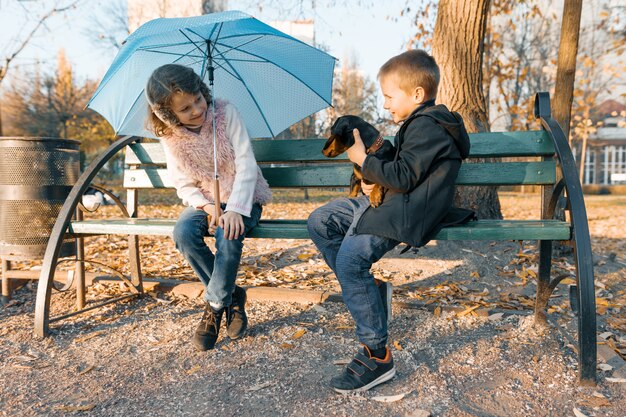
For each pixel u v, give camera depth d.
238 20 2.20
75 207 2.58
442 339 2.39
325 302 2.87
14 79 25.80
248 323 2.60
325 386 1.95
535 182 2.54
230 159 2.33
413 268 3.58
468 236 2.03
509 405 1.80
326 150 2.05
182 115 2.19
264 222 2.64
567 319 2.62
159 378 2.03
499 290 3.17
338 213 2.14
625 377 1.98
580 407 1.77
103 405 1.83
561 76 4.09
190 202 2.32
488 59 10.93
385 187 1.95
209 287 2.23
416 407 1.78
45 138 2.86
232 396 1.88
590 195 19.28
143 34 2.05
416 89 2.05
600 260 3.94
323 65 2.53
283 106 2.66
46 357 2.24
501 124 15.36
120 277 3.20
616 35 12.95
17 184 2.85
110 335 2.47
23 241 2.88
